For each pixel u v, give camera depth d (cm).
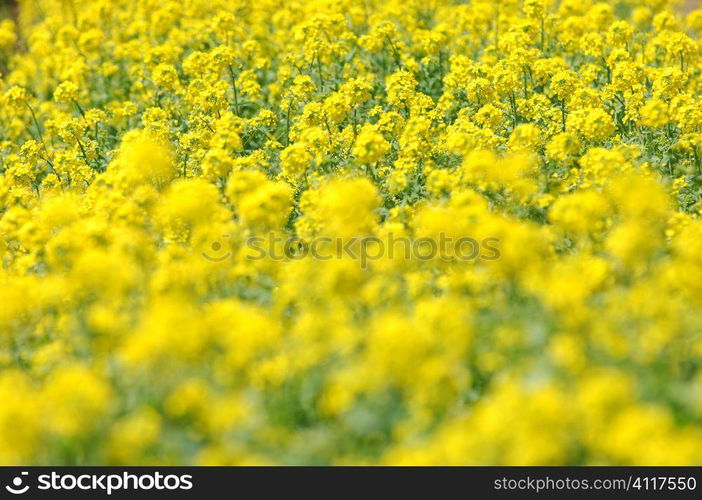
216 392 750
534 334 752
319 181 1138
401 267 907
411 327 712
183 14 2111
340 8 1891
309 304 877
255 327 751
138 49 1955
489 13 1898
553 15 1767
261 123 1405
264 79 1727
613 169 1039
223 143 1205
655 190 949
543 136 1296
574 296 749
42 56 2070
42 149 1470
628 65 1382
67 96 1532
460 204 944
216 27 1766
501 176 1053
